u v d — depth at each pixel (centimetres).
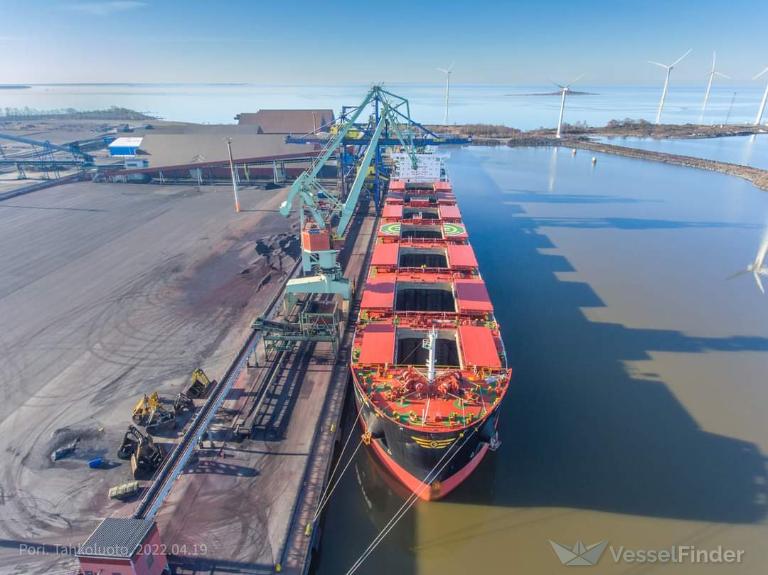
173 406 2791
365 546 2192
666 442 2764
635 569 2075
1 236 5791
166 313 3972
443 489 2369
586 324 4059
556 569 2081
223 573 1889
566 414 2977
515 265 5338
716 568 2075
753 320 4131
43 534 2048
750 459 2650
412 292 4044
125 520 1798
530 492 2442
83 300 4188
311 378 3061
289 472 2362
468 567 2095
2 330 3700
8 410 2809
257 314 3953
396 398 2362
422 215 5819
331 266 3538
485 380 2486
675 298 4544
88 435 2608
